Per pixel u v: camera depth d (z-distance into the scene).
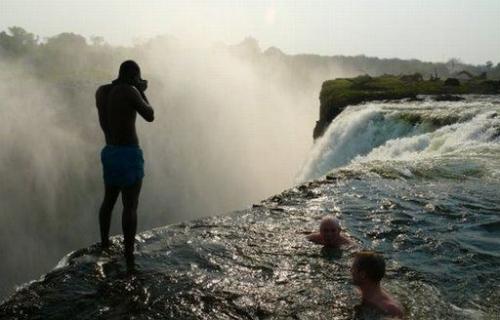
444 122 18.02
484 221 7.42
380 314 4.28
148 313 4.21
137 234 6.35
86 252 5.48
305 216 7.50
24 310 4.24
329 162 22.27
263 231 6.65
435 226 7.17
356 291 4.75
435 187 9.55
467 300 4.71
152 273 5.01
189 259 5.47
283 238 6.36
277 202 8.41
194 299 4.48
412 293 4.79
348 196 8.80
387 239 6.57
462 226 7.20
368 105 26.25
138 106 4.93
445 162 11.80
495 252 6.10
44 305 4.32
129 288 4.65
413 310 4.42
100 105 5.11
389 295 4.69
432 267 5.55
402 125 19.56
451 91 32.53
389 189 9.34
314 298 4.59
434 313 4.39
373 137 20.62
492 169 10.98
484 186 9.64
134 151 5.02
